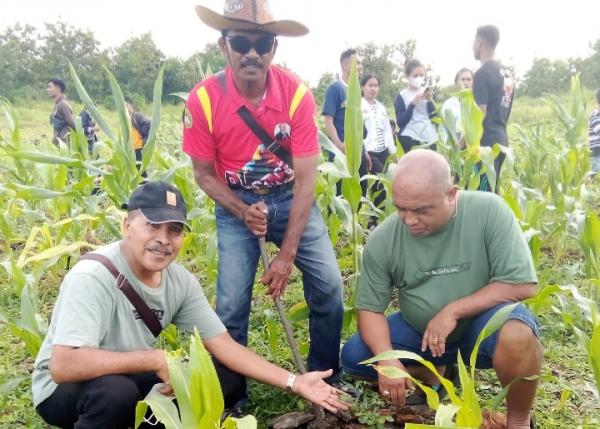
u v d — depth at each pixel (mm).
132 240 2205
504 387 2414
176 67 21969
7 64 29672
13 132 5238
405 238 2561
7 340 3670
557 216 5086
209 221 4652
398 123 6617
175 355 2129
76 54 29781
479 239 2486
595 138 7633
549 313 3771
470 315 2463
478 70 5371
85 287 2174
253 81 2543
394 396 2527
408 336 2713
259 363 2447
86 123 8875
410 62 6484
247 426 1758
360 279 2699
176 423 1910
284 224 2834
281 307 2760
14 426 2719
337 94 5691
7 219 5391
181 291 2398
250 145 2666
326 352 2922
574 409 2832
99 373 2145
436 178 2289
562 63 30062
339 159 3482
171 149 10289
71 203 5293
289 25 2461
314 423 2688
